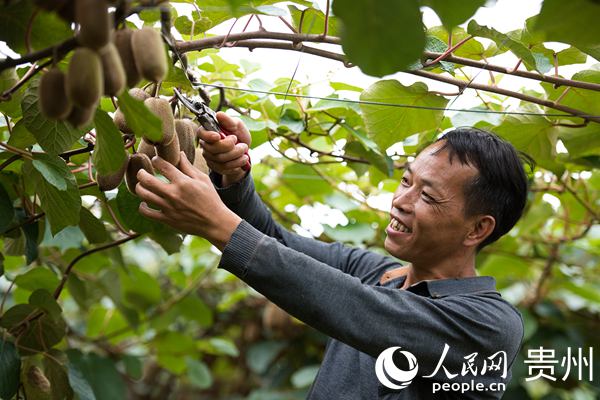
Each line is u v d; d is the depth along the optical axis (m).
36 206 2.00
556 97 2.06
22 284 2.22
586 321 3.35
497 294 1.89
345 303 1.60
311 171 2.81
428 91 1.98
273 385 3.78
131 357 3.21
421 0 1.11
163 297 3.47
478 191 1.85
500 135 2.18
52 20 1.39
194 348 3.39
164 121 1.47
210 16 1.81
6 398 1.85
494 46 1.96
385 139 2.10
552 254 3.18
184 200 1.52
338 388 1.87
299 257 1.59
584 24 1.09
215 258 3.43
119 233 2.70
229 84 2.27
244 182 1.88
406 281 1.98
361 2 1.02
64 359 2.06
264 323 3.77
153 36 1.22
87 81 1.09
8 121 1.75
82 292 2.59
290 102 2.28
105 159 1.46
